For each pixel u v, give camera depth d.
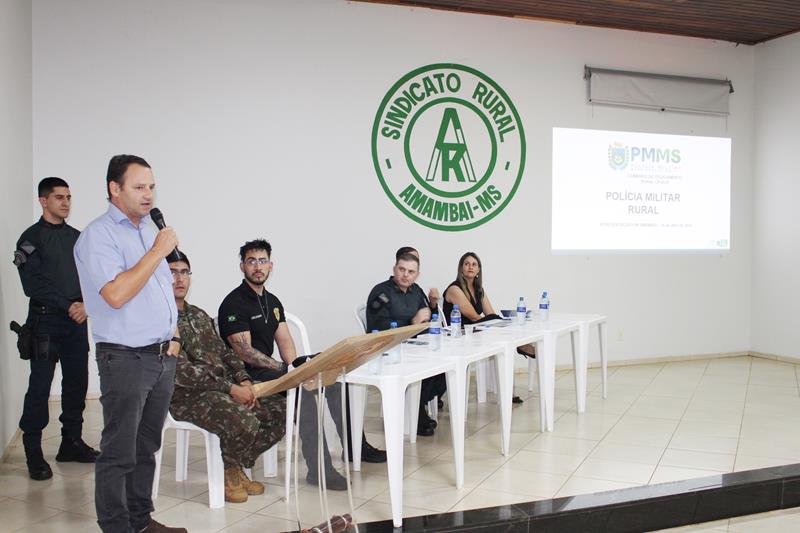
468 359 3.68
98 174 5.47
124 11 5.50
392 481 3.03
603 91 6.88
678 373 6.65
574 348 5.13
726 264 7.50
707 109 7.29
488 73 6.56
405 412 4.48
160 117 5.59
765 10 6.43
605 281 7.02
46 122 5.34
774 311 7.36
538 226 6.77
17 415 4.34
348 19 6.09
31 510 3.23
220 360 3.53
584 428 4.70
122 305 2.46
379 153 6.21
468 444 4.35
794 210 7.14
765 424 4.76
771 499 3.56
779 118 7.28
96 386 5.52
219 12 5.72
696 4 6.29
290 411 3.38
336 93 6.07
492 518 3.09
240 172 5.80
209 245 5.73
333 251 6.09
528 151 6.72
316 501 3.36
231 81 5.77
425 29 6.34
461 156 6.49
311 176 6.01
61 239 3.76
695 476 3.67
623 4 6.29
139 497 2.72
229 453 3.27
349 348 2.03
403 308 4.70
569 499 3.33
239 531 3.00
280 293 5.94
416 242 6.36
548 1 6.20
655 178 7.18
